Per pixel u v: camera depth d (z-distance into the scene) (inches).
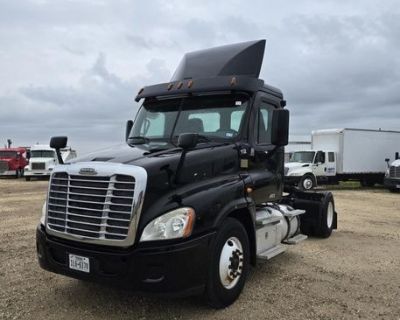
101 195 169.9
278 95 254.5
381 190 1021.8
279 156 255.0
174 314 182.4
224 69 239.6
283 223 269.1
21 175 1478.8
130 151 194.7
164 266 162.2
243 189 204.7
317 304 195.9
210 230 176.2
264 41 247.8
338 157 1035.3
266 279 232.7
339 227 408.2
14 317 179.8
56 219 184.2
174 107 234.4
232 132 219.3
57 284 222.1
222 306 186.7
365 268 258.2
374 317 182.1
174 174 177.0
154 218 165.8
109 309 188.4
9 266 256.8
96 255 169.0
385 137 1116.5
